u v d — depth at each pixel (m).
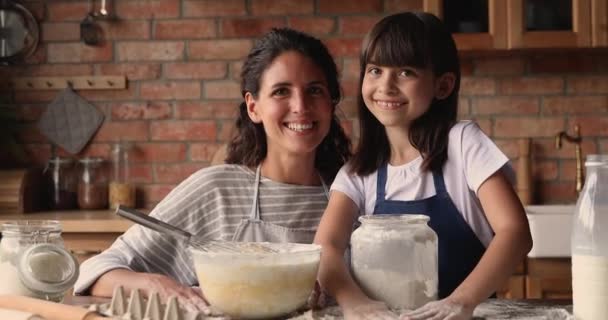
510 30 2.89
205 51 3.28
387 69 1.53
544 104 3.18
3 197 3.05
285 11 3.24
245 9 3.26
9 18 3.32
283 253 1.20
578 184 3.13
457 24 2.92
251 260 1.19
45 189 3.28
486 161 1.47
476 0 2.91
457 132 1.55
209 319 1.21
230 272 1.19
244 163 1.79
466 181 1.52
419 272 1.26
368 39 1.56
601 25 2.88
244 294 1.19
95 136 3.33
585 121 3.17
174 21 3.29
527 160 3.14
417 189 1.55
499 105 3.20
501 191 1.44
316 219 1.73
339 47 3.22
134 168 3.32
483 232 1.54
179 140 3.30
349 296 1.26
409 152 1.60
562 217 2.61
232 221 1.71
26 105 3.35
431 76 1.55
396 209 1.55
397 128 1.59
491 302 1.37
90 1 3.32
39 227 1.32
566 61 3.17
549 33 2.89
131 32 3.30
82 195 3.24
